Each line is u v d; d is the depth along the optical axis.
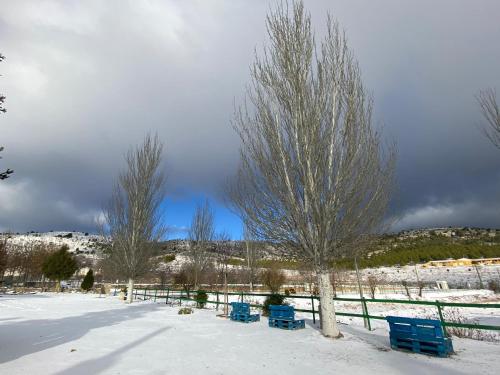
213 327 11.46
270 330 10.70
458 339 9.13
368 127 9.77
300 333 10.06
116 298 27.97
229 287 33.22
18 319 13.62
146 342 8.80
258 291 31.91
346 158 9.42
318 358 7.04
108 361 6.72
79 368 6.14
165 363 6.64
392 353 7.39
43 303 22.05
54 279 46.59
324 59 10.25
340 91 9.96
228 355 7.35
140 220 25.14
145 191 25.91
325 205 9.25
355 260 11.98
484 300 28.88
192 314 15.58
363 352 7.53
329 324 9.35
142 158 26.56
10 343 8.39
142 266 24.52
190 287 29.09
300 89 9.98
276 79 10.59
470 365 6.25
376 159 9.65
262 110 10.62
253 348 8.05
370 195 9.53
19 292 38.88
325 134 9.70
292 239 9.91
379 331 10.53
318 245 9.34
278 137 10.13
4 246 41.59
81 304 21.58
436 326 7.20
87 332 10.34
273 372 6.05
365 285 43.19
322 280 9.70
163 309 18.25
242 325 11.91
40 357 6.92
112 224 25.92
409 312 21.38
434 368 6.11
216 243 31.11
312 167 9.52
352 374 5.87
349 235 9.33
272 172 10.12
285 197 9.74
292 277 38.50
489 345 8.19
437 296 33.03
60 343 8.51
